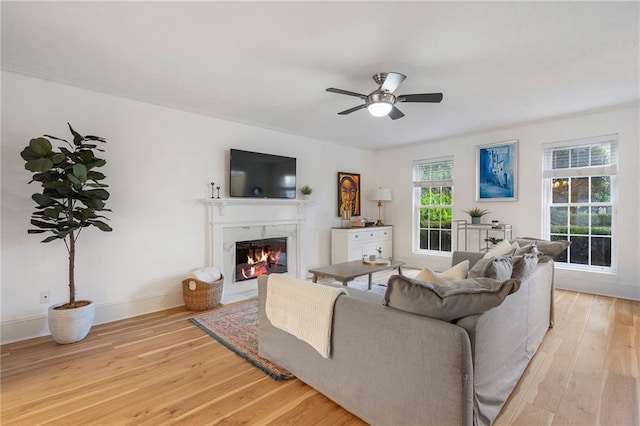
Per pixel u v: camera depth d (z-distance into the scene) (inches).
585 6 73.9
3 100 107.3
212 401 75.4
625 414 68.8
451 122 172.2
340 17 78.4
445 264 217.0
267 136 185.2
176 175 147.9
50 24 81.3
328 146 222.4
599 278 158.6
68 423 67.7
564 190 170.1
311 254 213.0
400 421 60.6
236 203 166.2
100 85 121.1
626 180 149.9
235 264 168.6
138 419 69.1
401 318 60.6
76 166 99.4
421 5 73.5
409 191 236.1
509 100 137.9
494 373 65.4
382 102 107.7
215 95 131.9
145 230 138.3
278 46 92.7
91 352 100.8
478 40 89.0
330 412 71.4
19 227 110.3
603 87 123.4
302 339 78.3
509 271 78.8
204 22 80.7
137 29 83.9
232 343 106.2
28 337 111.4
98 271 126.2
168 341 109.0
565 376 83.8
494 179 191.6
